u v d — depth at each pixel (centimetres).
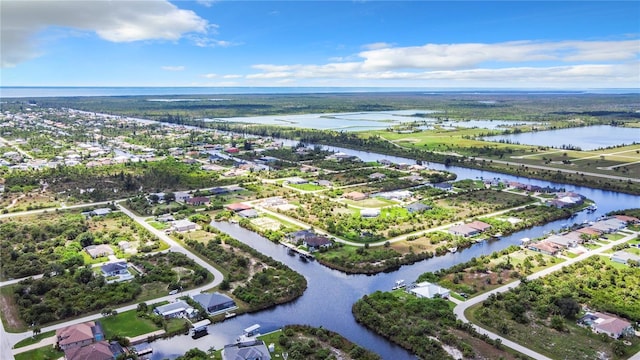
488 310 15500
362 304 15925
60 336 13725
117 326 14712
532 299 16275
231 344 13850
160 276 18062
